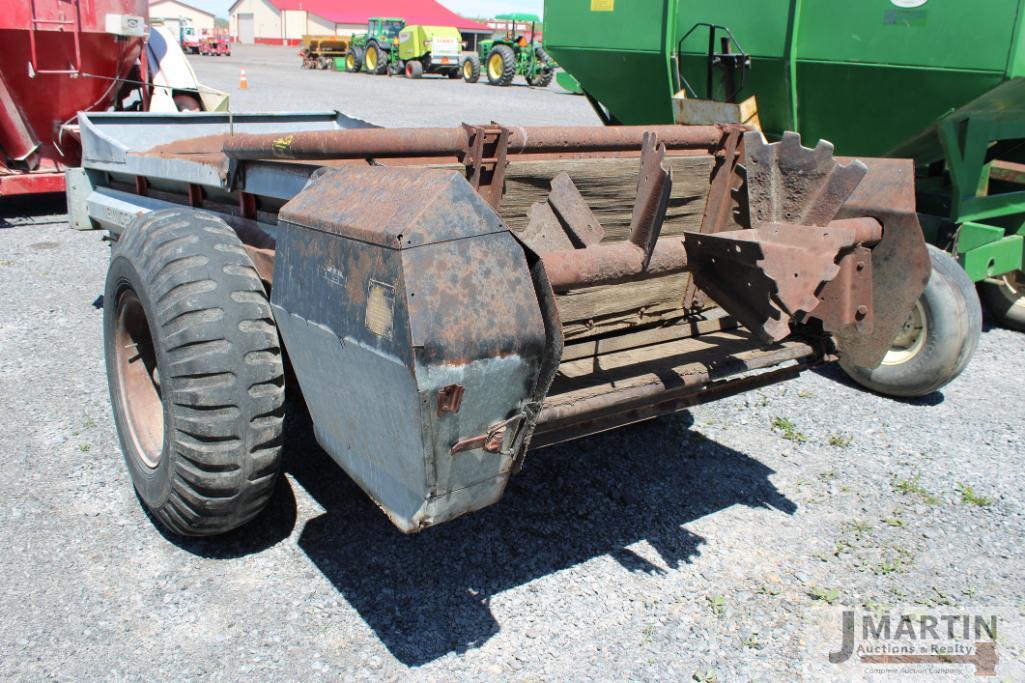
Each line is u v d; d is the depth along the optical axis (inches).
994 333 240.1
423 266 77.7
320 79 1061.8
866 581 119.5
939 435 167.8
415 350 76.4
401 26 1151.6
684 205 133.5
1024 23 164.6
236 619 105.3
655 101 247.3
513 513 131.9
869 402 184.1
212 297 100.3
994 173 237.5
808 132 212.4
